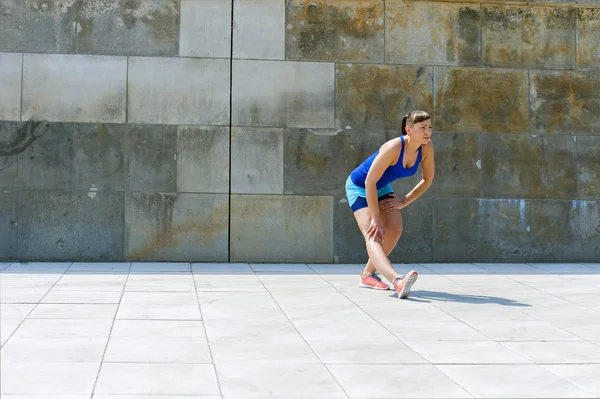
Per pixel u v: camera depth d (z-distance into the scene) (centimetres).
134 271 699
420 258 815
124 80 779
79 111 772
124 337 408
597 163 845
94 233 773
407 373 344
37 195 765
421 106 819
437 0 821
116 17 780
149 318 464
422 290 611
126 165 777
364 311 503
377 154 576
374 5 814
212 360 362
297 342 405
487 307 527
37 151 766
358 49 812
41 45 771
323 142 805
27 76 768
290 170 799
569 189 839
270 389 315
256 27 799
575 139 841
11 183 763
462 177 822
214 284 625
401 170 582
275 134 798
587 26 847
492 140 828
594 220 841
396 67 816
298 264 789
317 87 805
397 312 501
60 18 773
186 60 789
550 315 497
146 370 341
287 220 799
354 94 810
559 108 840
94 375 331
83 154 772
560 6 841
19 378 323
